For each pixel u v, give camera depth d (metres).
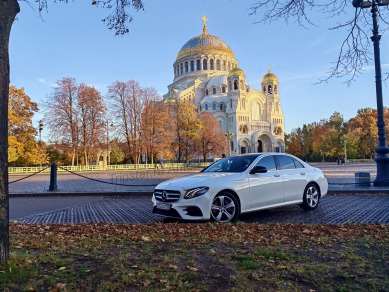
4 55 3.77
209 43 103.25
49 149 61.19
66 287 3.26
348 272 3.65
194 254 4.42
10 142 45.94
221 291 3.17
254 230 6.18
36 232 6.61
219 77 96.94
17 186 20.33
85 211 10.25
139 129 58.53
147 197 13.72
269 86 99.62
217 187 7.25
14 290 3.18
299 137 106.81
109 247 4.94
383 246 4.78
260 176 8.07
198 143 63.12
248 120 91.19
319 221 7.68
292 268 3.78
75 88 52.09
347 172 29.98
